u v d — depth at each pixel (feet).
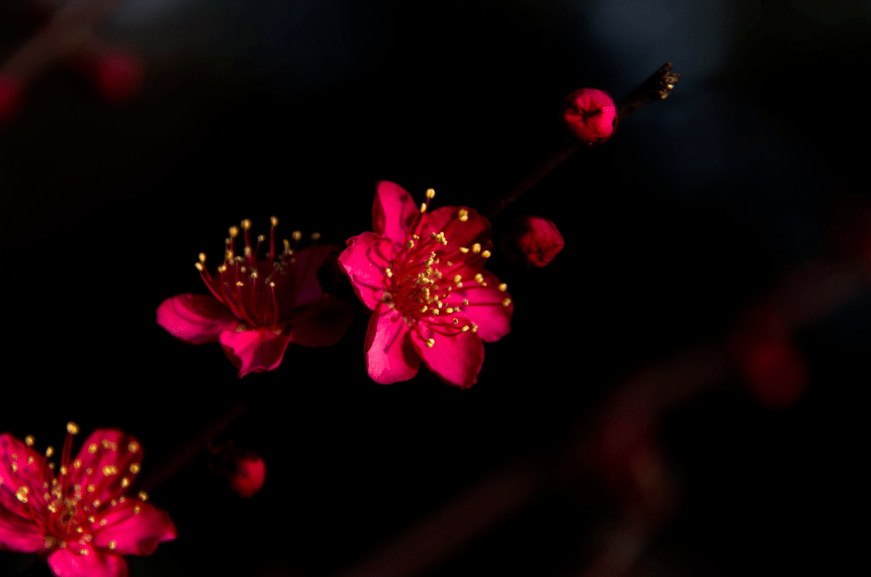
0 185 2.60
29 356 2.22
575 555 1.64
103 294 2.43
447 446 2.16
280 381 1.24
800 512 2.38
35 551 1.26
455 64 2.77
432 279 1.25
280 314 1.26
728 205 2.64
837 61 2.68
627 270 2.47
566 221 2.48
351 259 1.24
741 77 2.73
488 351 2.25
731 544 2.32
